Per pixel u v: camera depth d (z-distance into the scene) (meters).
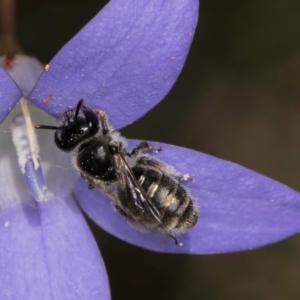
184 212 0.07
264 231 0.07
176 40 0.06
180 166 0.07
